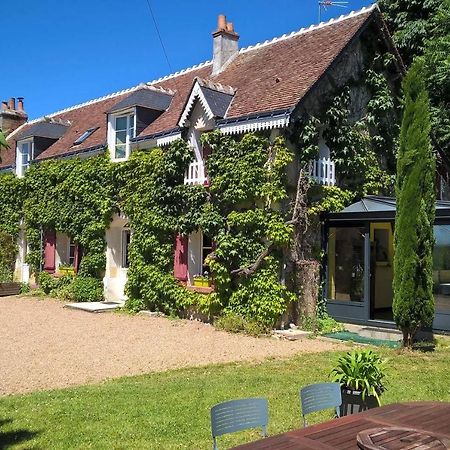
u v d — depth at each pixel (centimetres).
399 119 1683
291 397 771
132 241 1762
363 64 1606
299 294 1394
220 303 1447
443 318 1290
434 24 1970
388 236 1589
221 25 1956
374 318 1442
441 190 2000
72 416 678
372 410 443
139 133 1808
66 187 2047
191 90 1558
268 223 1355
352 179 1547
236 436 616
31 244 2280
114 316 1641
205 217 1473
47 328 1402
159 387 823
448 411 437
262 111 1388
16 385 864
